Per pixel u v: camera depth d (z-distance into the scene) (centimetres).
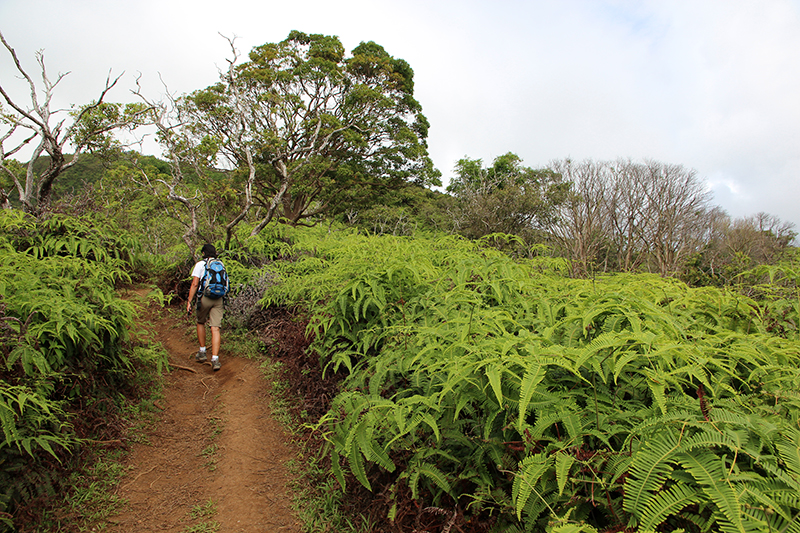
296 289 565
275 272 684
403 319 332
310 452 321
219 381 462
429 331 270
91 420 312
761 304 294
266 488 291
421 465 209
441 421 220
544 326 271
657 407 179
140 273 771
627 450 165
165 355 461
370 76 1992
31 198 752
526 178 1972
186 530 251
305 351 400
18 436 237
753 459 146
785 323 287
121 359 380
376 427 232
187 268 746
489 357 207
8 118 709
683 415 160
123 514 260
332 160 1867
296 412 378
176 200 802
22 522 229
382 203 2084
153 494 281
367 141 1906
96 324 338
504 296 356
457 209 1708
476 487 203
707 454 146
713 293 311
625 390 199
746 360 206
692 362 187
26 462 244
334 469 231
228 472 307
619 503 155
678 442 150
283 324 548
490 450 196
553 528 139
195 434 357
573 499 160
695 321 271
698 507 147
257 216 1188
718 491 132
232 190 865
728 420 154
